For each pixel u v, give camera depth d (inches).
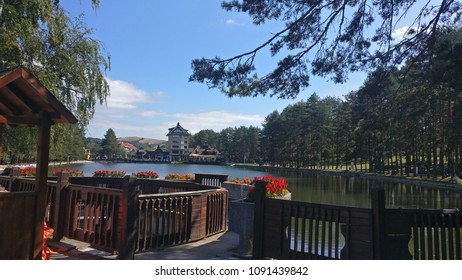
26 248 156.9
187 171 2736.2
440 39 245.9
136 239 212.5
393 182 1595.7
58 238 229.3
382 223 163.6
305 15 261.4
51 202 240.1
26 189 290.5
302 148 2810.0
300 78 277.6
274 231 197.5
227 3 281.9
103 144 4724.4
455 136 971.9
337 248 175.0
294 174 2343.8
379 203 164.4
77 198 230.4
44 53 453.4
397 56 278.8
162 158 5182.1
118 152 4820.4
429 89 291.7
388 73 277.1
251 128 4414.4
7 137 456.1
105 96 521.3
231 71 271.0
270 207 200.4
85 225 221.9
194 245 242.4
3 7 371.9
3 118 163.9
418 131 1433.3
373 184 1503.4
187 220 249.4
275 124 3174.2
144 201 219.0
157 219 227.9
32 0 397.1
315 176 2107.5
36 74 429.4
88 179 392.2
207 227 267.9
